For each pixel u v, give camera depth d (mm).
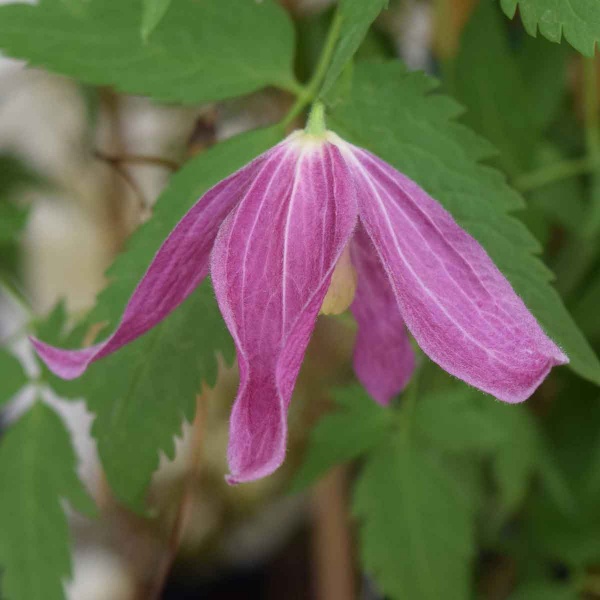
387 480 357
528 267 285
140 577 579
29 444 336
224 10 304
